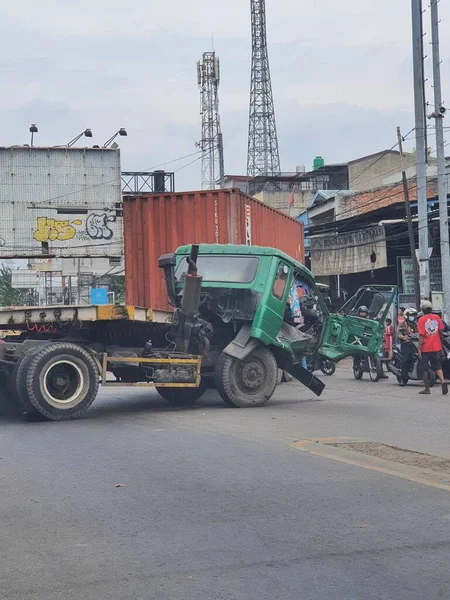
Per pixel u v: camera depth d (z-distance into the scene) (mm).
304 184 59312
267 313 12906
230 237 17062
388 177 49125
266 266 13109
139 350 12305
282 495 6527
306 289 14359
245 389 13055
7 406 12211
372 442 9180
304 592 4355
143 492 6660
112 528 5605
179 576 4625
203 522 5738
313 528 5570
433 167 43312
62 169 47000
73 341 11883
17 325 11461
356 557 4941
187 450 8617
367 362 19172
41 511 6082
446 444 9188
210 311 13281
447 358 16625
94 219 47219
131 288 17750
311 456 8234
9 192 46250
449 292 22719
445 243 22844
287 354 13570
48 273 52750
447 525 5641
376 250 31641
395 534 5422
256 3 66062
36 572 4723
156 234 17594
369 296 23109
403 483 6953
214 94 55062
